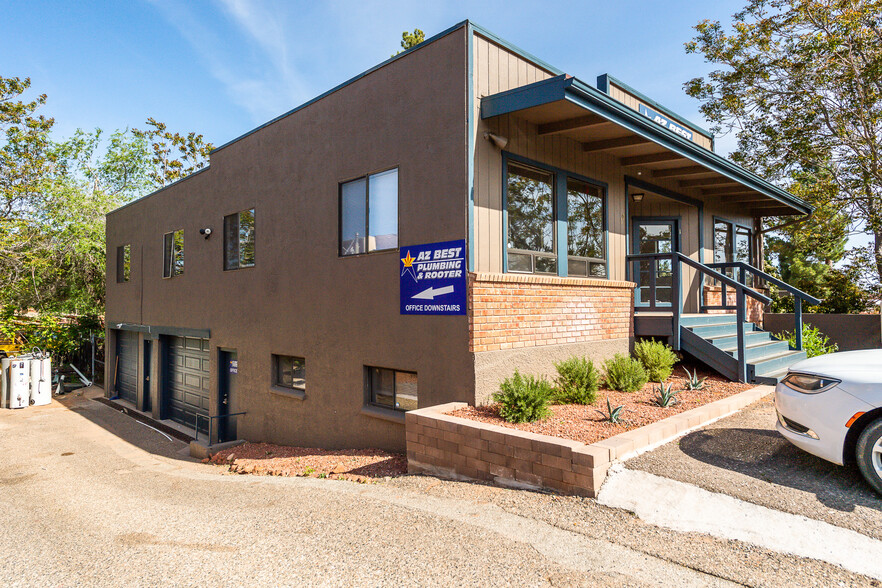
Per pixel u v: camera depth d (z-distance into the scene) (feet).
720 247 43.83
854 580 10.34
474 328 22.58
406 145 25.82
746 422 20.22
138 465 32.35
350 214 29.27
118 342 63.05
